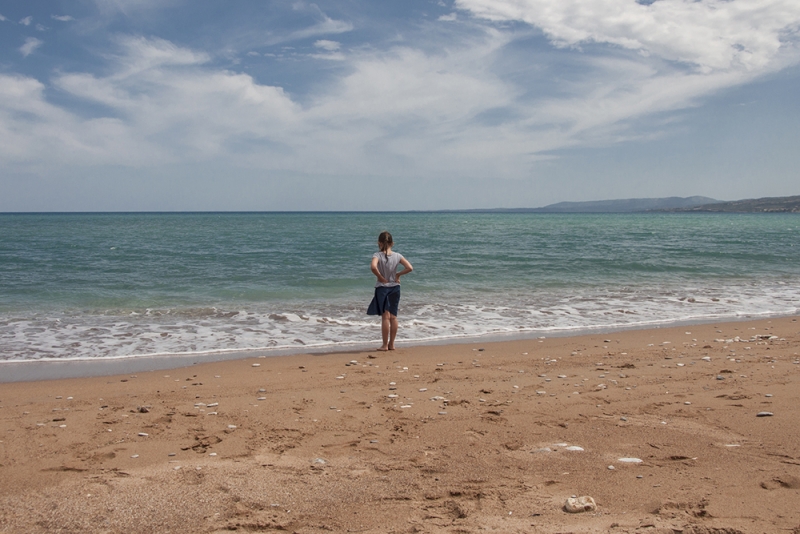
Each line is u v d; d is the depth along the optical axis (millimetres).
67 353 8133
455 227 69062
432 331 9945
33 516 2916
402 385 6098
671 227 69688
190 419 4812
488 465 3678
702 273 18938
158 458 3842
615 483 3303
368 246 31000
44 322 10430
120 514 2943
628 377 6332
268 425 4641
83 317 10938
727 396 5328
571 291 14859
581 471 3529
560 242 35500
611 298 13750
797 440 3982
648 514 2834
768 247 30891
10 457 3848
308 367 7141
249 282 15852
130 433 4418
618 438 4188
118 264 20453
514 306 12547
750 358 7262
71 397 5664
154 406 5246
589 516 2844
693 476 3361
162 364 7473
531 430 4445
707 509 2855
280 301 12961
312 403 5344
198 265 20312
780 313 11789
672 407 5016
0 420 4766
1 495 3188
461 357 7770
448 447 4066
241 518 2902
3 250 26953
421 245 32125
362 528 2787
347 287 15008
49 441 4207
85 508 3010
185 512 2973
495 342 8992
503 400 5406
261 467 3662
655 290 15102
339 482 3400
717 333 9586
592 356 7703
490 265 20656
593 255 25094
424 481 3408
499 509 2973
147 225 74125
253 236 43438
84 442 4188
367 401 5418
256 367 7188
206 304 12469
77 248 28625
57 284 15102
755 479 3260
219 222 94438
